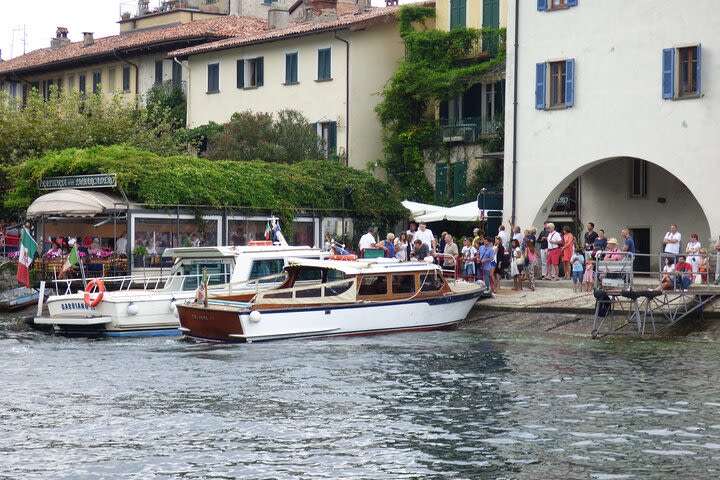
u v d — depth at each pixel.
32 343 27.53
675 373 21.97
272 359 24.27
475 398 19.86
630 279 27.00
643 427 17.56
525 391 20.41
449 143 46.81
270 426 17.84
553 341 26.75
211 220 36.41
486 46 46.34
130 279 30.98
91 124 46.31
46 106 46.41
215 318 26.81
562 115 35.97
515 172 37.12
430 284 28.97
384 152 49.19
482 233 33.78
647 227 37.28
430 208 42.22
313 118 50.91
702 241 35.84
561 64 36.12
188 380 21.77
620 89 34.59
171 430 17.64
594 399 19.61
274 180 38.25
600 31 35.06
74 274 35.19
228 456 16.11
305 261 28.41
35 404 19.58
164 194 35.09
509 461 15.77
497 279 32.38
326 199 39.72
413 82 47.19
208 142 53.81
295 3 60.62
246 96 54.16
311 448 16.52
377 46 50.28
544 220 36.66
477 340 27.08
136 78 61.72
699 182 32.88
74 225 37.69
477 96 46.31
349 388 20.84
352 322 27.73
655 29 33.81
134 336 28.66
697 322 27.25
